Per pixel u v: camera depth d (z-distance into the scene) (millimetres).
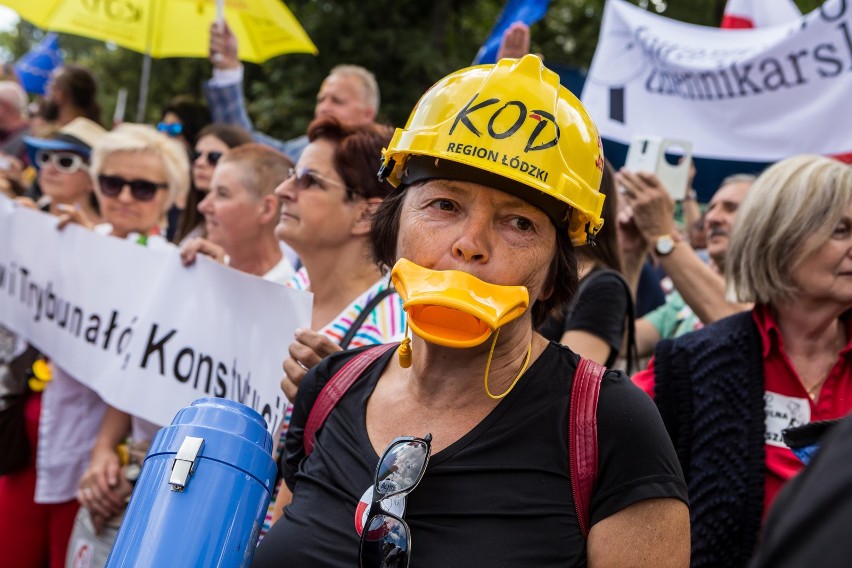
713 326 2348
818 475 752
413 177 1639
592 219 1614
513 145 1534
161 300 2984
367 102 5129
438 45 15055
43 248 3602
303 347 2158
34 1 5355
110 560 1564
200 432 1637
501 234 1568
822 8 3996
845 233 2203
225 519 1573
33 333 3584
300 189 2643
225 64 5219
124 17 5488
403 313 2453
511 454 1552
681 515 1534
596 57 4605
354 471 1629
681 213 5199
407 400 1687
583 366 1637
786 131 4086
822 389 2213
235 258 3289
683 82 4363
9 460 3465
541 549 1490
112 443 3215
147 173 3607
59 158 4246
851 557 688
